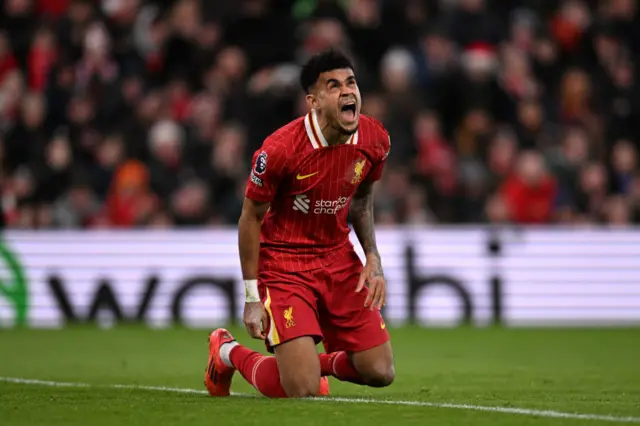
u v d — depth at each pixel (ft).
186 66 156.87
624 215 138.21
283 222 59.98
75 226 134.72
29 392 63.67
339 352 62.13
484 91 151.53
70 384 70.03
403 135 142.82
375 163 60.13
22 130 148.36
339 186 58.85
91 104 148.97
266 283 59.57
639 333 118.32
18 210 137.69
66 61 155.43
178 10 158.61
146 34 156.76
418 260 129.49
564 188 139.85
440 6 164.14
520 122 149.07
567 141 144.46
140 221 134.41
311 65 57.77
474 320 129.49
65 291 128.57
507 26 162.20
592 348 101.45
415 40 161.58
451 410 52.34
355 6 161.38
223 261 128.98
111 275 128.88
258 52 161.58
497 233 130.31
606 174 145.18
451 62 152.56
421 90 151.64
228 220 135.03
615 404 56.49
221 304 128.67
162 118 144.56
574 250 130.72
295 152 57.52
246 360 59.57
